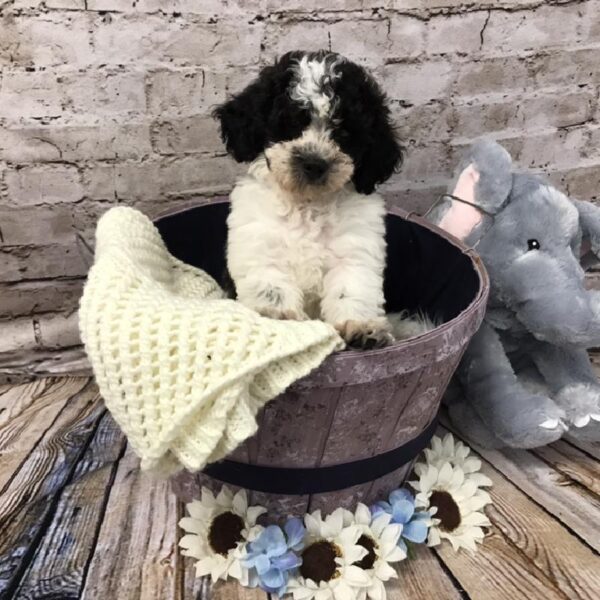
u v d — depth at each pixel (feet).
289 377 1.11
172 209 1.88
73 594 1.27
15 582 1.30
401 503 1.44
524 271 1.65
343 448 1.34
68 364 2.17
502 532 1.48
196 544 1.37
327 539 1.36
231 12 1.87
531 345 1.87
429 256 1.81
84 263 2.08
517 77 2.10
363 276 1.61
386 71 2.02
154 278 1.48
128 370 1.10
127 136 1.97
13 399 2.00
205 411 1.10
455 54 2.03
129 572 1.33
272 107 1.59
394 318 1.81
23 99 1.86
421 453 1.69
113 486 1.60
